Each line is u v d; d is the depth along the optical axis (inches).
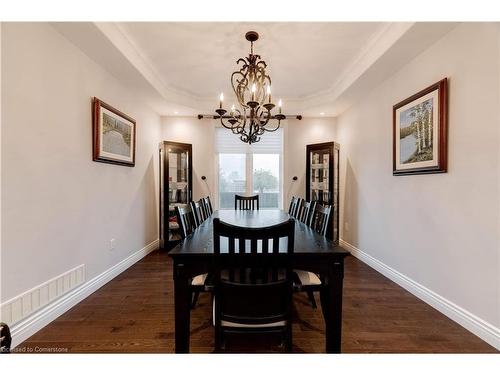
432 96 81.7
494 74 62.3
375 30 87.1
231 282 50.9
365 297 90.5
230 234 47.6
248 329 51.9
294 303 86.7
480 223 66.2
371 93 125.6
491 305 63.6
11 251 61.4
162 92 132.9
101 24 76.6
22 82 64.1
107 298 89.2
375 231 121.4
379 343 64.2
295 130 173.6
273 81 132.6
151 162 152.1
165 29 86.7
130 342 64.3
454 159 74.3
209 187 172.6
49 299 72.7
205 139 172.6
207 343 64.5
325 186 161.5
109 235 105.5
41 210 70.0
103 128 98.1
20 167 63.6
